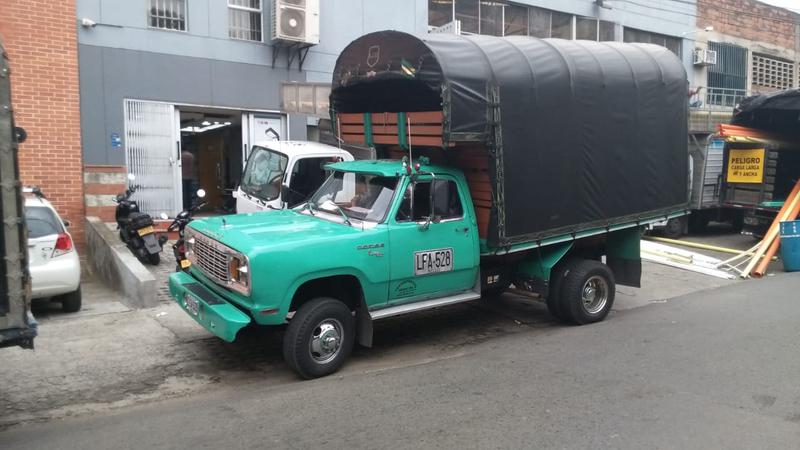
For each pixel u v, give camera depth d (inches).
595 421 181.3
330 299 233.3
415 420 184.4
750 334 276.5
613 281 313.1
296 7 508.4
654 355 247.9
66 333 281.6
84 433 180.2
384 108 314.2
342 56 305.4
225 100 501.4
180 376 234.2
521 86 269.9
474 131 256.8
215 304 227.8
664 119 328.5
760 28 969.5
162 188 480.4
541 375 225.6
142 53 464.4
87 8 441.1
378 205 251.1
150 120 471.5
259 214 284.0
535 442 167.5
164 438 174.4
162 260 425.4
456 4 638.5
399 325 310.8
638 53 325.1
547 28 713.6
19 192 163.9
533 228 279.6
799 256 457.4
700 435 170.6
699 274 445.7
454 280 269.0
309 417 188.1
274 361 251.8
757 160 583.2
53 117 428.5
